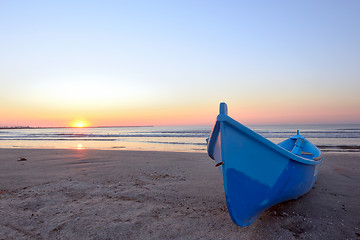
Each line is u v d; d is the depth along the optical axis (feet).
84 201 13.93
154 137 109.40
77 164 26.66
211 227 10.55
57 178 19.69
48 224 10.73
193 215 11.92
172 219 11.39
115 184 17.90
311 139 80.53
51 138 114.11
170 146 61.46
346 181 18.97
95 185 17.51
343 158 31.24
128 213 12.09
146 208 12.84
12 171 22.52
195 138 98.17
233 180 9.65
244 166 9.97
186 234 9.87
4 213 11.96
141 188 16.79
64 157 32.19
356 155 35.01
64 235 9.73
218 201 14.15
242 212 10.08
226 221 11.21
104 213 12.05
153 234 9.86
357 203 13.74
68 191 15.90
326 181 19.01
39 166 25.23
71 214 11.91
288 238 9.58
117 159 30.58
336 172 22.56
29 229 10.23
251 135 9.82
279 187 11.47
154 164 26.94
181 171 22.99
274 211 12.51
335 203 13.74
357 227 10.62
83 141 87.40
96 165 26.05
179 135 123.13
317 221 11.23
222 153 9.34
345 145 57.57
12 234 9.77
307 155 20.47
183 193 15.69
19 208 12.68
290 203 13.75
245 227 10.55
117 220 11.19
